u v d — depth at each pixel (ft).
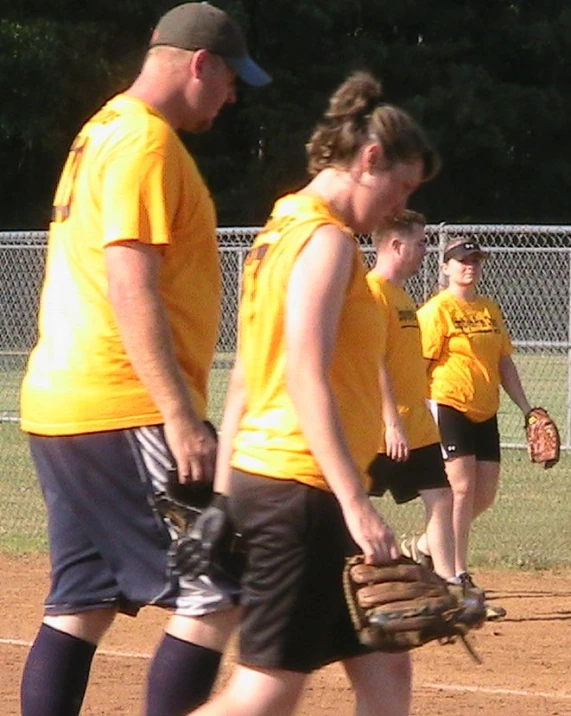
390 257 93.30
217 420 182.29
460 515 103.19
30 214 451.53
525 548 126.41
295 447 45.73
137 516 53.62
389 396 87.97
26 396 55.77
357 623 45.68
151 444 53.36
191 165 54.90
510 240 285.43
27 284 213.05
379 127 47.03
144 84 56.24
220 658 53.21
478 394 103.76
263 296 46.55
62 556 55.42
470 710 74.64
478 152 481.05
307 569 45.62
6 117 424.87
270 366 46.47
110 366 53.67
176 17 56.03
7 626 93.97
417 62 468.34
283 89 465.06
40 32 418.51
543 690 79.77
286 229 46.47
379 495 94.32
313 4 460.14
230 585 52.01
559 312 218.38
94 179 54.13
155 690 52.70
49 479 55.47
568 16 486.79
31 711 55.36
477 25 483.51
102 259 54.08
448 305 105.29
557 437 108.17
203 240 55.36
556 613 102.17
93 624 55.77
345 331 47.21
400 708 53.57
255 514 46.01
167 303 54.49
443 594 45.55
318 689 78.07
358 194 47.52
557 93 480.23
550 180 492.13
